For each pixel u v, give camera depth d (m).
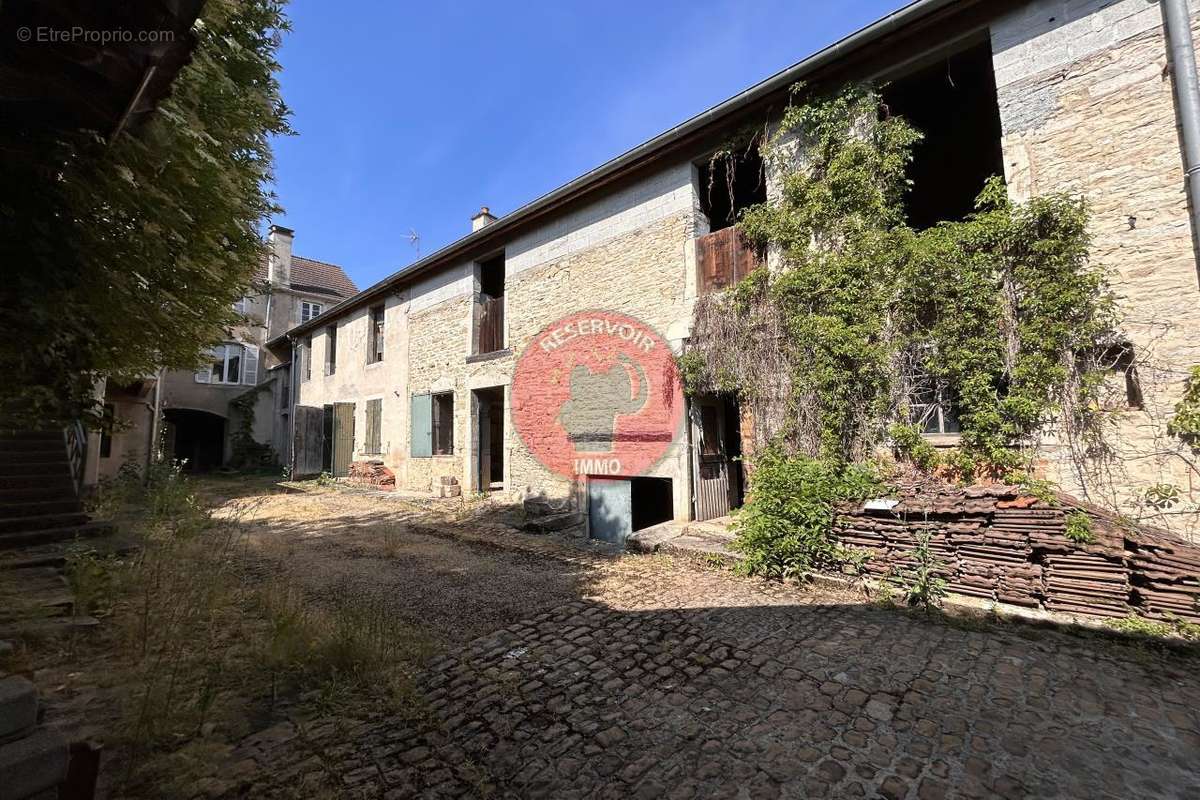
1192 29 4.02
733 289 6.38
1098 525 3.77
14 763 1.57
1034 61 4.70
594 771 2.22
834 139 5.71
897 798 2.03
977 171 7.68
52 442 6.51
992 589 4.08
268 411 19.78
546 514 8.09
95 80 2.05
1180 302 3.93
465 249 10.84
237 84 4.50
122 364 4.16
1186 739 2.41
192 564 4.95
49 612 3.54
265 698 2.75
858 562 4.67
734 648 3.47
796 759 2.29
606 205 8.27
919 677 3.04
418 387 12.28
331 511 9.37
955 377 4.76
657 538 6.32
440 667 3.20
